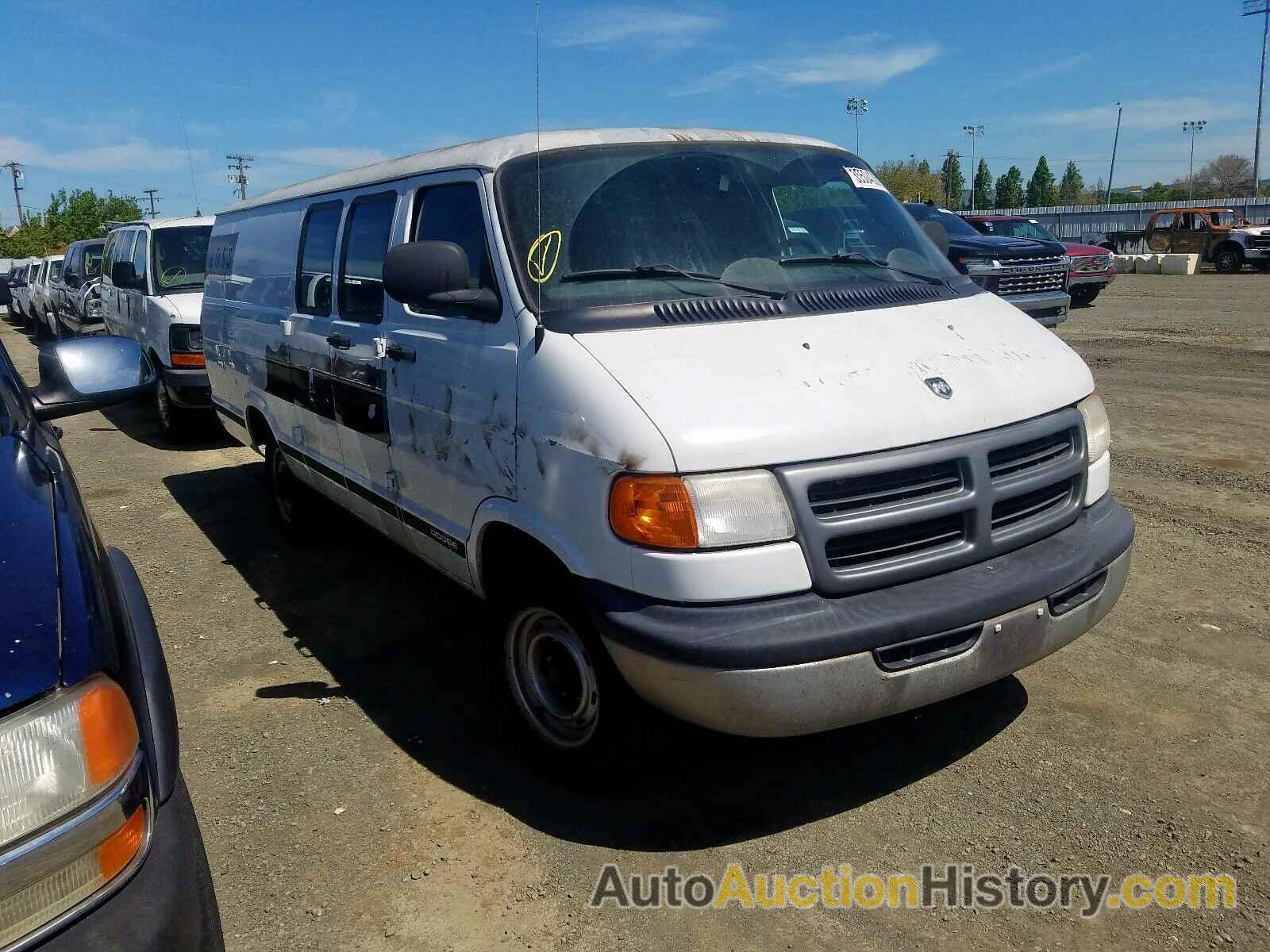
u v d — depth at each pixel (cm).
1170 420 852
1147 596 484
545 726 350
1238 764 344
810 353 315
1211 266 2853
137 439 1008
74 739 171
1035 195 10156
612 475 287
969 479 304
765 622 276
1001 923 277
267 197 610
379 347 420
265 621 511
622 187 369
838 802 335
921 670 287
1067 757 353
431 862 310
